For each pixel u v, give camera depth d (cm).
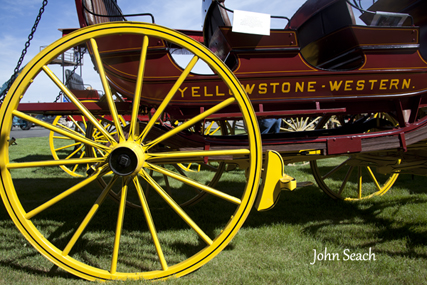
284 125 862
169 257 212
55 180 493
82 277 176
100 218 297
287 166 595
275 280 179
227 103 173
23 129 2445
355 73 209
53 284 175
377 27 212
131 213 311
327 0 244
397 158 250
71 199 370
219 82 205
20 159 707
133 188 425
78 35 172
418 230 248
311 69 208
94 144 176
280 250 221
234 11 192
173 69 206
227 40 202
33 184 459
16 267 197
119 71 212
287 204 338
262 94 208
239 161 228
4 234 251
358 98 214
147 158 176
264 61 205
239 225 173
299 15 288
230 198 175
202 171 568
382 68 214
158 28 170
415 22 272
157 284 170
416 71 217
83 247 229
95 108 229
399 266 194
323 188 350
